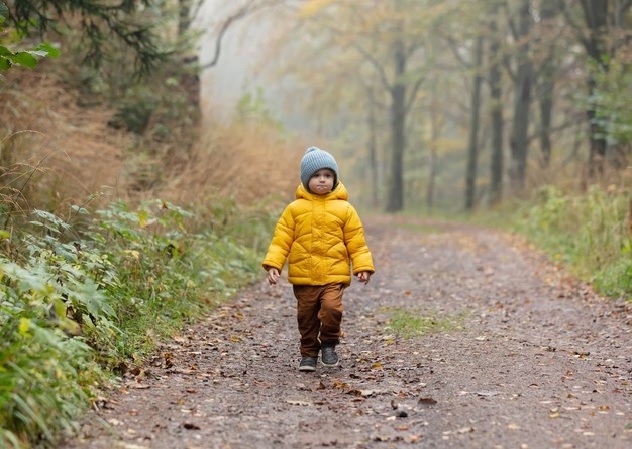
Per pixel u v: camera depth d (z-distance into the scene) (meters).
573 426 4.79
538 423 4.86
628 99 16.25
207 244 10.56
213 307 8.76
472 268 13.57
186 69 16.50
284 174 17.22
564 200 16.47
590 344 7.40
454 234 21.27
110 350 5.84
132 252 7.21
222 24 22.09
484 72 33.16
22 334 4.46
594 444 4.46
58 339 4.79
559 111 34.12
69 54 14.57
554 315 9.00
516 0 29.16
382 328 8.26
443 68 39.91
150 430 4.61
